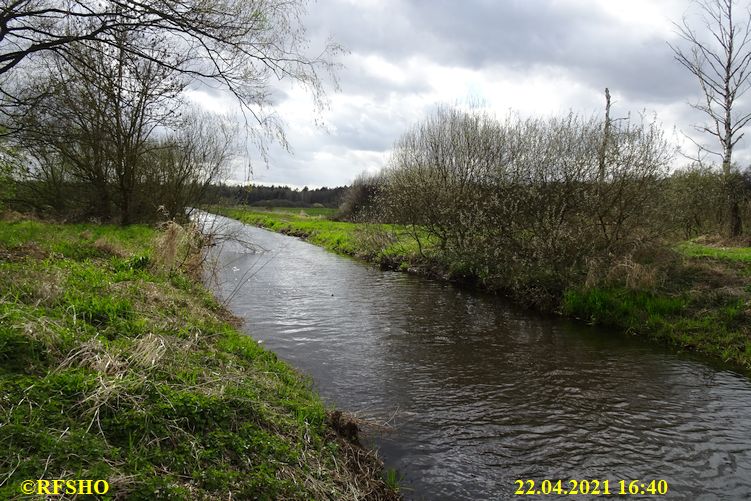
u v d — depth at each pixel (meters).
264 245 30.00
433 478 5.31
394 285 17.23
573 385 8.16
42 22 7.85
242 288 15.12
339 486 4.39
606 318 12.17
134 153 21.34
